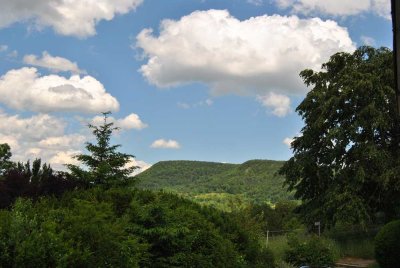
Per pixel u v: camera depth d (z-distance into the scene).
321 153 28.47
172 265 9.58
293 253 18.86
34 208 7.70
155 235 9.42
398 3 7.52
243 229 14.55
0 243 5.54
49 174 13.12
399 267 15.76
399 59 9.45
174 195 13.01
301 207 30.00
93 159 16.67
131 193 10.88
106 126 17.30
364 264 19.94
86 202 8.40
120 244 7.36
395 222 16.59
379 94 26.03
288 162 29.95
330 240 23.97
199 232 10.84
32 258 5.61
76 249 6.25
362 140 26.58
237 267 12.11
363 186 26.67
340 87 27.83
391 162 25.22
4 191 11.16
